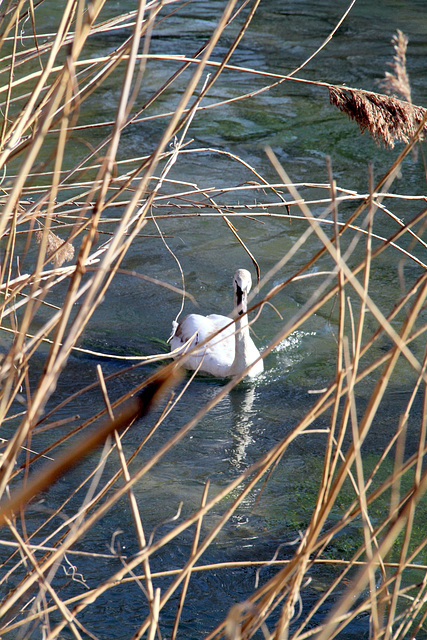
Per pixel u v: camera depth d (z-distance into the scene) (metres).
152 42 35.56
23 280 4.90
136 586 8.39
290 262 18.41
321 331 15.61
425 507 9.97
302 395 13.41
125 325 15.86
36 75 4.91
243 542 9.24
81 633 7.59
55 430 11.72
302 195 21.59
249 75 31.55
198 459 11.29
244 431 12.18
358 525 9.53
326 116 27.69
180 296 17.06
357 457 3.62
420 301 3.53
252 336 15.41
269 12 41.28
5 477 3.35
